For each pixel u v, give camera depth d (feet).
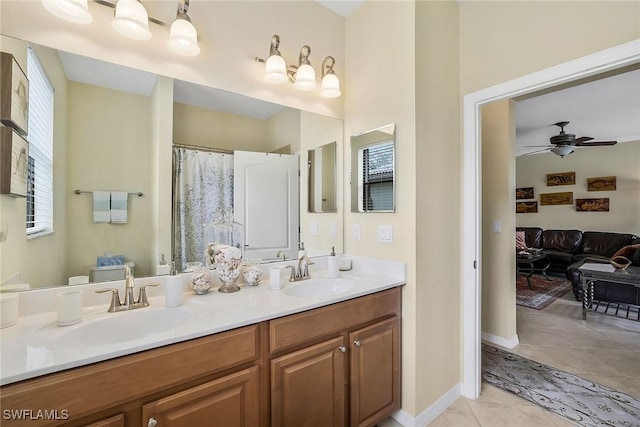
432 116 5.83
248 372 3.61
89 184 4.10
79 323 3.40
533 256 15.78
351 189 6.83
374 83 6.32
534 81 5.30
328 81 6.00
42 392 2.44
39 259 3.67
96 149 4.16
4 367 2.43
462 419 5.70
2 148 3.39
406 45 5.66
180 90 4.86
